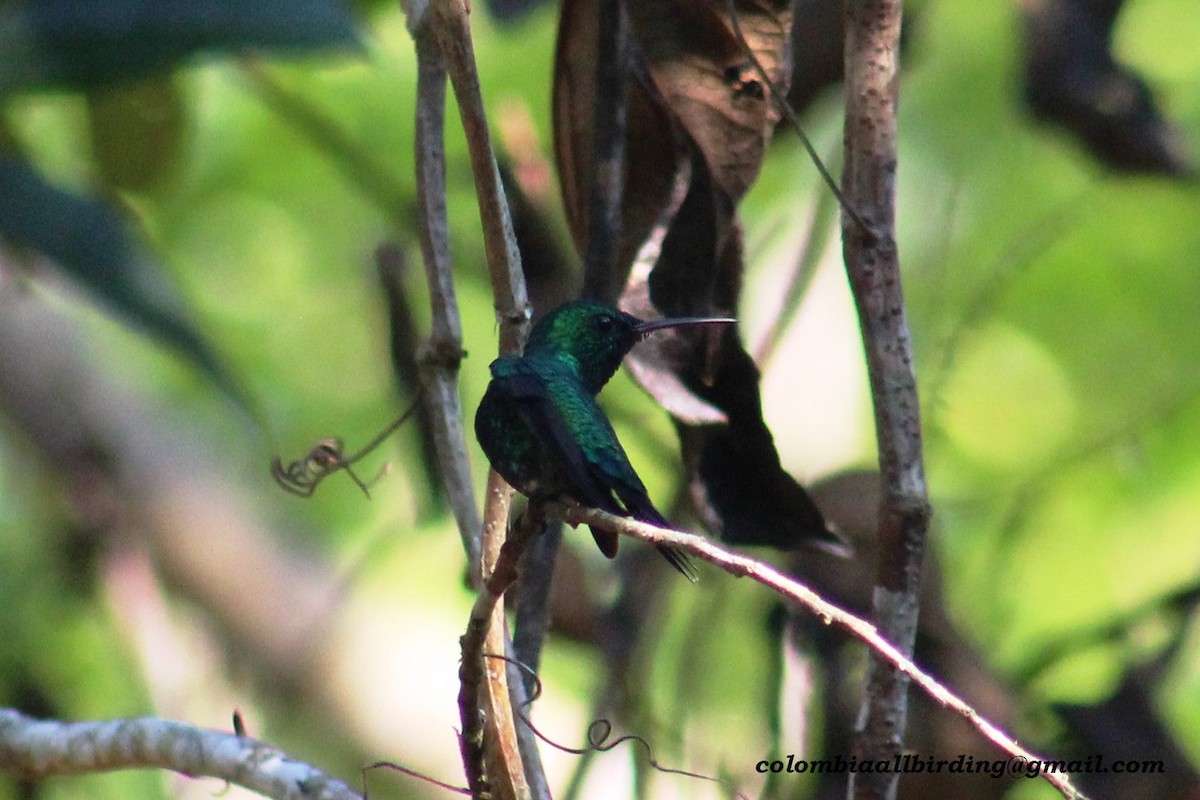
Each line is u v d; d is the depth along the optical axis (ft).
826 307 37.11
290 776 19.62
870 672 17.29
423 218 19.06
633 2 21.65
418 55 19.25
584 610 27.68
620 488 18.17
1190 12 45.96
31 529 39.04
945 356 29.53
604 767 30.55
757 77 21.52
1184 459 42.19
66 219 28.43
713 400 21.62
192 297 44.80
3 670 37.83
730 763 27.20
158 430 42.75
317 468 26.37
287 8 27.84
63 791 33.78
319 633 40.55
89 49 27.63
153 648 35.24
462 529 18.61
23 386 40.34
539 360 19.80
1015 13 34.12
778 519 21.67
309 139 42.91
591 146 21.61
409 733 39.75
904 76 38.34
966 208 42.32
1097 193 43.45
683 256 21.66
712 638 28.71
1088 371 44.04
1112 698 29.12
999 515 37.96
